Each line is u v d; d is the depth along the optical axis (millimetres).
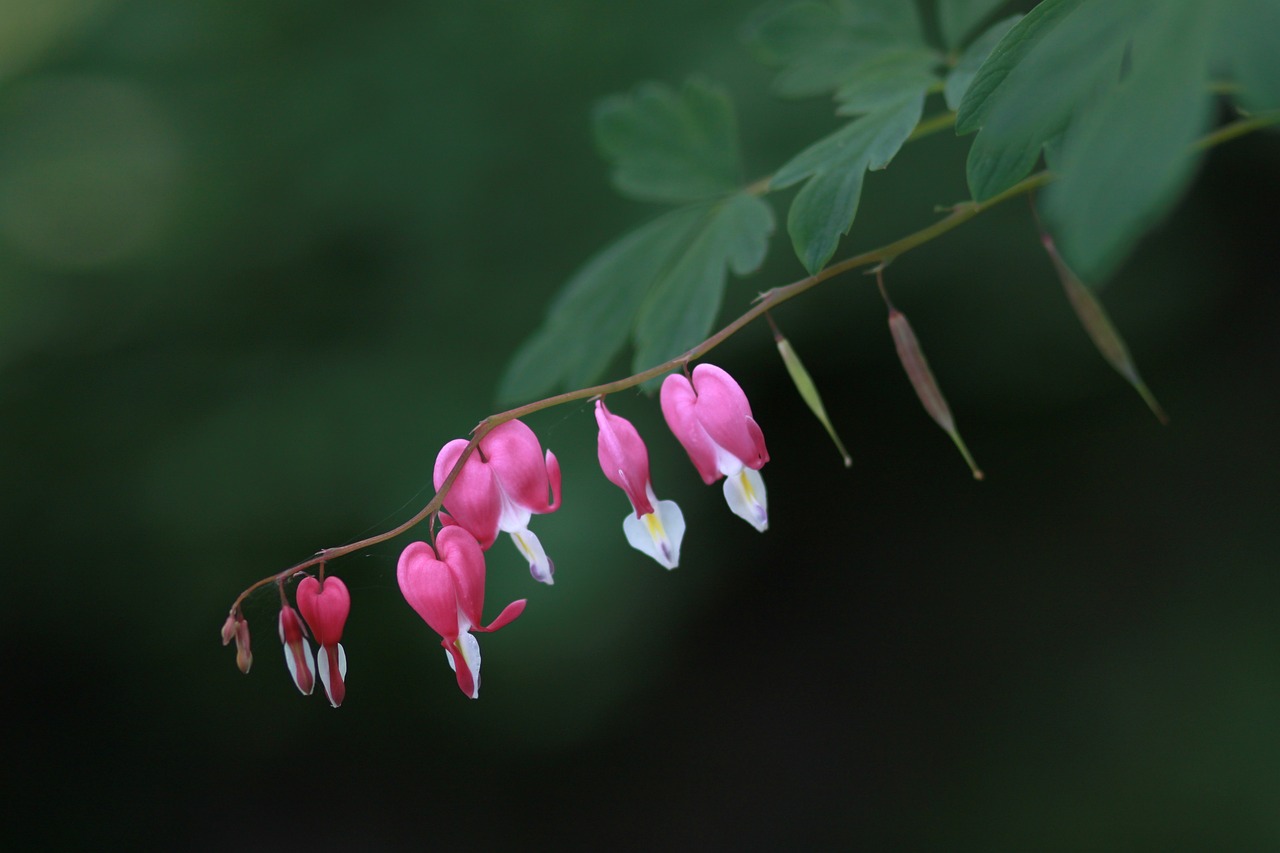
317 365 5781
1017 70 1269
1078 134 1105
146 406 5957
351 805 7406
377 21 5859
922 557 7676
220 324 6055
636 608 6383
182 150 6160
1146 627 6898
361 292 5930
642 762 7676
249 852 7223
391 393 5594
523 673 5852
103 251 6340
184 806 7305
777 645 7875
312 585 1637
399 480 5449
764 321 5871
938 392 1837
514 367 2479
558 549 5199
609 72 5508
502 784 7527
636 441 1638
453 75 5672
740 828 7375
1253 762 6223
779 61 2342
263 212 5953
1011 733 7086
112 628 6480
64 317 6211
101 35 6367
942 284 5941
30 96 6570
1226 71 1012
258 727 7070
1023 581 7383
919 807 7133
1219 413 6762
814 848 7188
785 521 7832
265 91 6000
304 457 5527
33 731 7023
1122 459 7098
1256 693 6340
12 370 6055
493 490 1631
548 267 5633
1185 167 990
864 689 7598
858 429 7324
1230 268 6363
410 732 7086
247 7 6078
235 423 5688
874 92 1896
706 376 1673
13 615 6461
